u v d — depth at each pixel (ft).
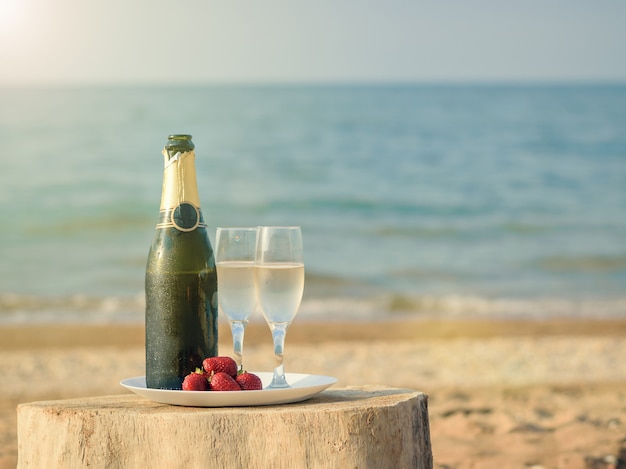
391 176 79.51
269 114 88.17
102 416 7.55
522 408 21.50
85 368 30.76
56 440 7.67
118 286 53.06
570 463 15.12
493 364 30.91
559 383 27.07
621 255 63.00
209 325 8.18
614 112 88.69
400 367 30.30
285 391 7.75
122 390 26.58
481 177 80.28
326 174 78.69
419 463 8.12
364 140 87.61
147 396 7.98
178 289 8.03
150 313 8.16
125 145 84.38
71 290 52.29
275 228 8.02
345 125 90.17
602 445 16.38
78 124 84.58
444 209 72.43
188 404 7.84
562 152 85.25
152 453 7.46
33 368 30.66
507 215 71.67
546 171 81.87
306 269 56.44
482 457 15.74
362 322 42.27
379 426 7.62
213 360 7.97
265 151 84.58
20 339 37.73
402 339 37.73
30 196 71.15
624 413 20.53
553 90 89.81
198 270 8.11
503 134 88.07
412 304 47.73
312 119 88.89
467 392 25.13
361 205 73.67
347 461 7.46
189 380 7.77
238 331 8.45
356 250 61.62
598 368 30.19
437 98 89.76
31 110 84.17
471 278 56.80
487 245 64.18
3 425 20.35
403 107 88.07
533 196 75.87
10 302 47.70
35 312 45.06
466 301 48.83
